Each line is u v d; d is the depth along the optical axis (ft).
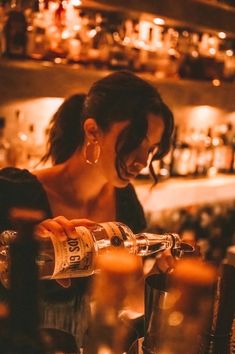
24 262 1.49
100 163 3.04
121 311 2.18
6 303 1.59
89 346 1.90
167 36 7.18
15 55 5.44
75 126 3.45
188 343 1.90
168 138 2.95
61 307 2.92
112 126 2.86
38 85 5.65
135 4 5.37
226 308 1.96
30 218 1.59
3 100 5.64
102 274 2.28
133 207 3.75
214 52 7.87
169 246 2.51
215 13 6.30
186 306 1.88
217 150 8.43
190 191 7.28
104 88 2.94
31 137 6.23
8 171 3.34
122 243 2.39
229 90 7.94
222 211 9.04
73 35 6.03
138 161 2.87
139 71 6.60
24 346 1.52
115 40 6.54
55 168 3.49
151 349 1.92
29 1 5.48
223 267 2.00
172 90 7.20
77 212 3.42
